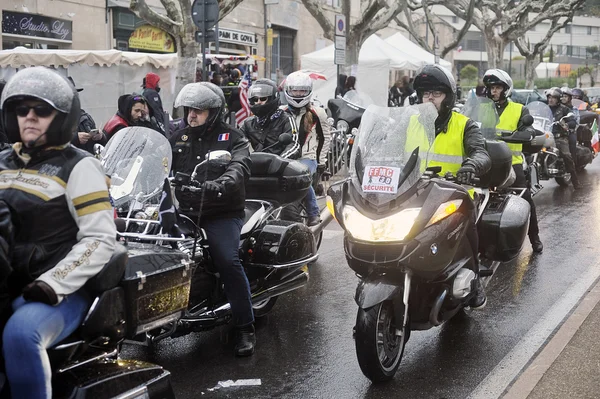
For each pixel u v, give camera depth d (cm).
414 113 470
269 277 567
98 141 815
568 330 550
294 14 3155
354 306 643
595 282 704
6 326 298
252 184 591
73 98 319
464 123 539
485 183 575
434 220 447
